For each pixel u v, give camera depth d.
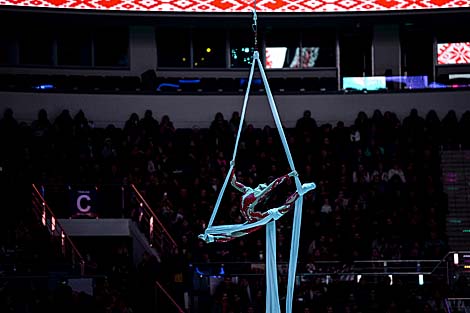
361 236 29.61
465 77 38.16
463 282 27.95
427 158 33.12
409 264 29.11
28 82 35.88
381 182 31.72
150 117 34.44
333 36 38.53
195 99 37.03
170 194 31.09
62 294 25.55
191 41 38.25
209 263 27.91
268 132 34.12
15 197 29.98
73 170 31.97
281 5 37.25
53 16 35.50
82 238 30.98
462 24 37.66
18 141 32.44
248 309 26.19
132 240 30.75
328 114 37.12
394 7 36.84
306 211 30.27
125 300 27.66
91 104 36.25
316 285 27.50
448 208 33.12
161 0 36.69
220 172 31.91
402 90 37.06
